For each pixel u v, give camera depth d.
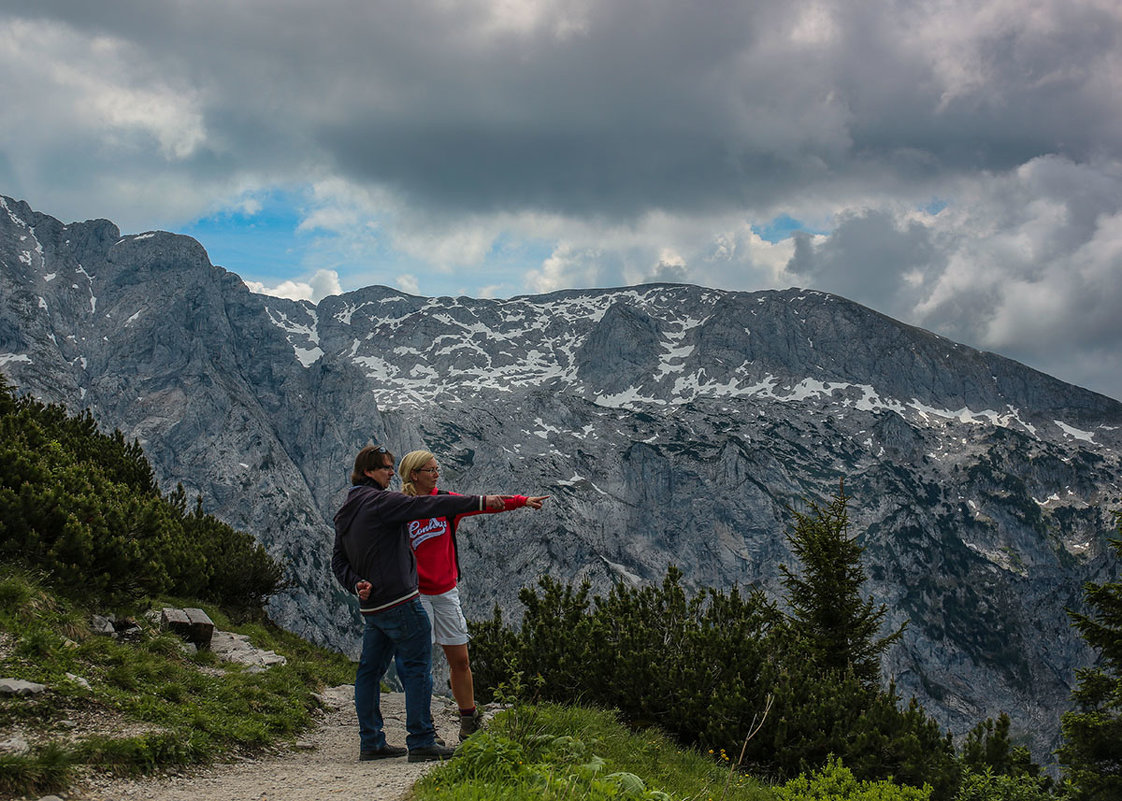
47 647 8.26
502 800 5.14
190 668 10.61
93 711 7.21
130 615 11.74
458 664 7.95
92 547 11.76
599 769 6.06
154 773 6.22
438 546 8.04
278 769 7.18
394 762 7.65
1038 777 19.14
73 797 5.23
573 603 15.85
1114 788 25.34
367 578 7.55
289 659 13.27
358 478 7.91
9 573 10.30
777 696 12.91
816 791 10.22
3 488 11.55
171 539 16.80
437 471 8.36
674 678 13.55
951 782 12.99
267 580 19.39
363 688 8.05
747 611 16.17
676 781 8.19
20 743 5.80
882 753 12.86
